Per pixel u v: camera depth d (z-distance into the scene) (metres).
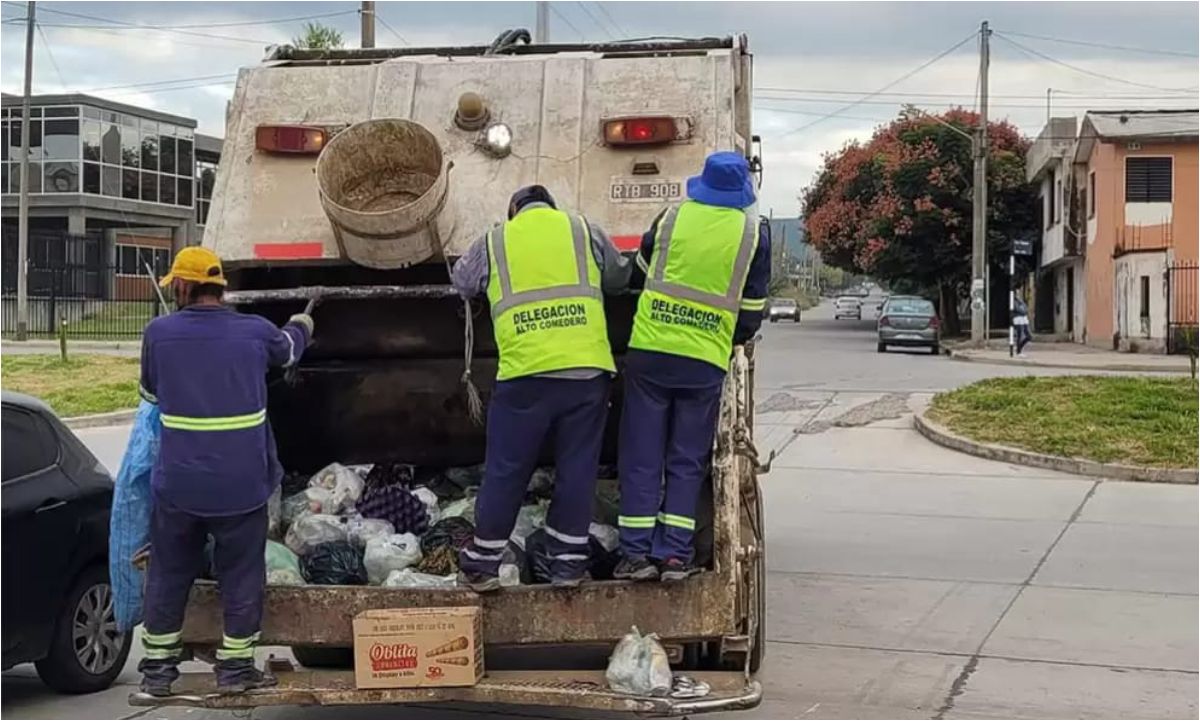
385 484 6.34
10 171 43.47
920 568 9.47
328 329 6.49
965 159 43.72
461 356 6.63
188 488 4.92
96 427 19.14
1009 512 11.85
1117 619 7.98
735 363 5.69
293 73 6.41
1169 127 34.75
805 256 123.31
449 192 5.97
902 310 33.88
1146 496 12.70
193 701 5.04
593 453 5.11
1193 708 6.27
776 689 6.53
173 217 46.91
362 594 5.09
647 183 5.96
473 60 6.37
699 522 5.41
